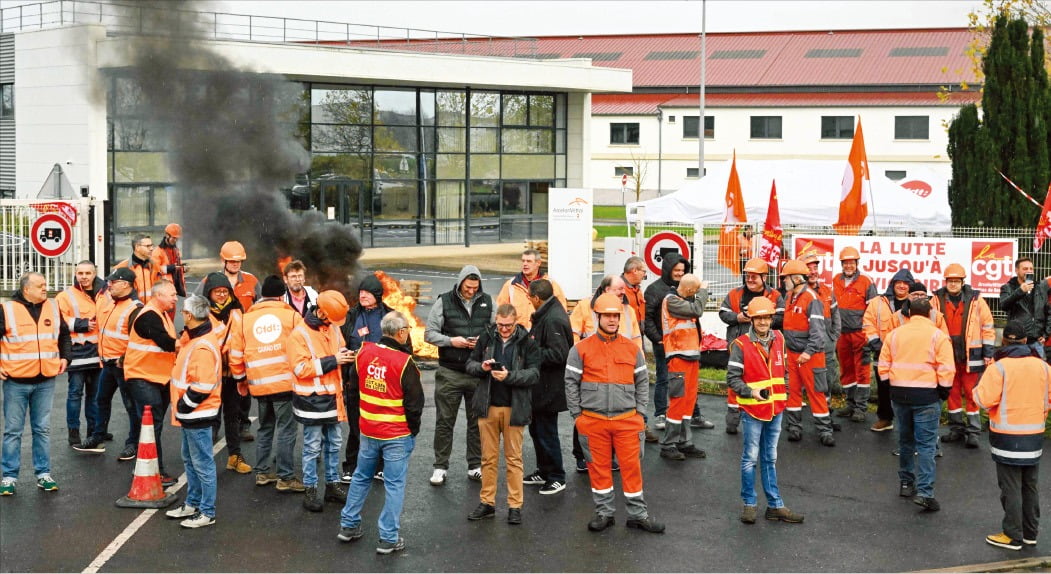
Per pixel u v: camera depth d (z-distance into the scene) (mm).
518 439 8414
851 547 7953
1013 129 18109
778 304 11305
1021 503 8039
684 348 10406
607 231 44094
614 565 7504
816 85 56531
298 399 8625
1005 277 14750
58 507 8664
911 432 9211
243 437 11062
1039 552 7906
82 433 11234
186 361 8148
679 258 11094
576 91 39656
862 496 9328
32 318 8977
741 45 63375
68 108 29062
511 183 38875
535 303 9336
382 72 33781
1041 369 7945
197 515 8453
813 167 23578
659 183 55938
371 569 7367
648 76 61406
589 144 40188
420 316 19734
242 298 11312
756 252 17828
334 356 8617
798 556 7738
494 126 38156
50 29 29266
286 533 8133
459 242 37688
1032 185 17984
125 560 7457
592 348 8250
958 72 35844
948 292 11336
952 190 19000
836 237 15305
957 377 11281
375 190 35531
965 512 8875
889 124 54094
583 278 19797
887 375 9180
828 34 62812
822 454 10789
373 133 35344
